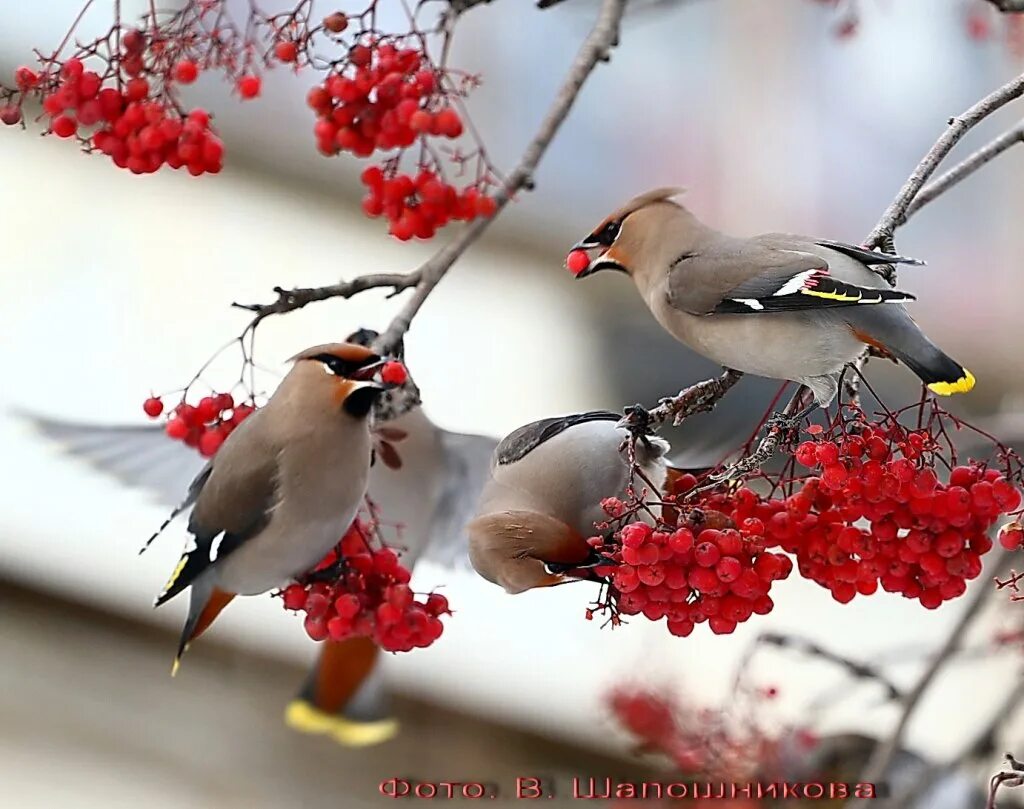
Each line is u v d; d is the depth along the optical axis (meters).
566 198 14.87
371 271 13.97
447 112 5.36
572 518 6.27
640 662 10.02
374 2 5.50
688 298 6.14
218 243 13.82
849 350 5.76
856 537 5.27
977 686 11.16
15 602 11.91
